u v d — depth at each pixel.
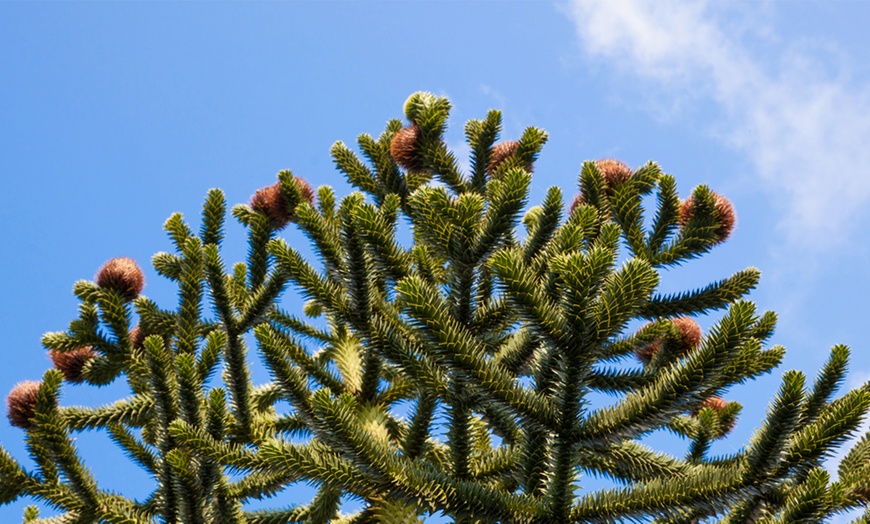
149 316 6.36
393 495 3.60
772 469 3.63
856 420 3.58
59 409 5.57
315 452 3.68
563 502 3.58
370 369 5.81
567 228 4.12
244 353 5.41
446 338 3.60
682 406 3.58
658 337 5.80
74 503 5.03
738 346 3.43
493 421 4.41
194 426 4.70
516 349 4.82
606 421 3.58
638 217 5.41
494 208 4.27
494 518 3.59
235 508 4.95
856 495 4.12
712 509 3.59
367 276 4.57
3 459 5.00
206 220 6.41
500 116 6.12
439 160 6.07
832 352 4.25
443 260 5.36
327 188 6.25
